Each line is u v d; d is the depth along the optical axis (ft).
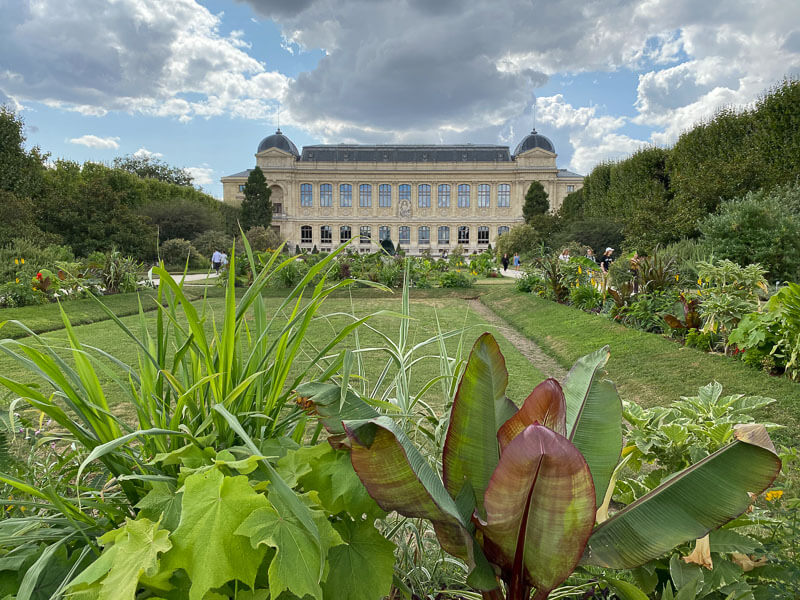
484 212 243.60
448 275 68.23
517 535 3.50
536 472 3.18
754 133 60.29
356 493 3.89
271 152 241.96
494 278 87.51
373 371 18.67
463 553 3.63
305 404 4.12
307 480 3.95
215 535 2.98
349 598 3.54
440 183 242.99
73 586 2.80
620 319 30.60
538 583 3.57
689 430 5.43
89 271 52.44
